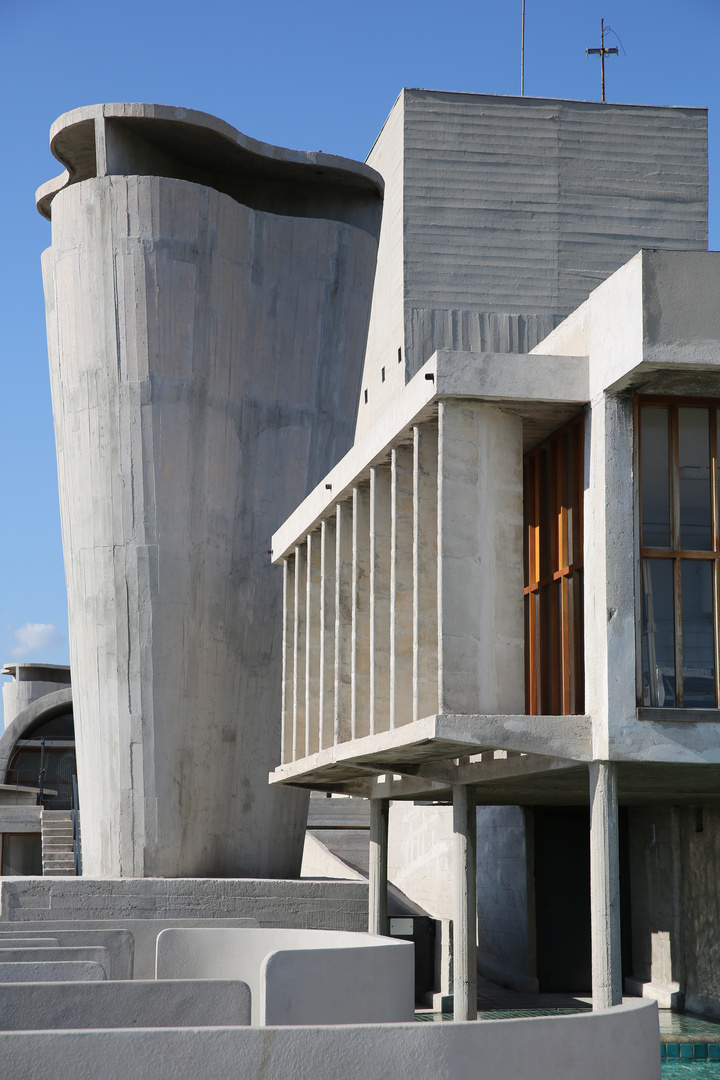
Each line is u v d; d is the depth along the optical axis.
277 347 20.28
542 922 19.27
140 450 19.06
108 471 19.16
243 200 21.78
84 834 19.53
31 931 12.24
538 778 11.97
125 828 18.75
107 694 19.03
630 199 29.62
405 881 26.20
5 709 44.34
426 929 17.78
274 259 20.39
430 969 17.62
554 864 19.45
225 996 8.48
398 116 29.52
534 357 10.77
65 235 19.69
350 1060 6.54
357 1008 10.04
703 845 16.11
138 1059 6.27
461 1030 6.81
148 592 18.94
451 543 10.77
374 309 31.14
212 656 19.31
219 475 19.53
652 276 9.77
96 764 19.14
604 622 10.08
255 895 18.11
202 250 19.44
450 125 29.20
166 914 17.80
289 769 16.28
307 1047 6.49
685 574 10.34
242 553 19.70
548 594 12.02
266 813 19.66
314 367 20.52
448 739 10.13
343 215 22.00
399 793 16.36
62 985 8.23
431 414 11.41
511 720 10.16
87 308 19.41
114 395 19.17
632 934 18.39
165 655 18.91
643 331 9.69
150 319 19.17
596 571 10.29
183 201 19.36
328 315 20.70
